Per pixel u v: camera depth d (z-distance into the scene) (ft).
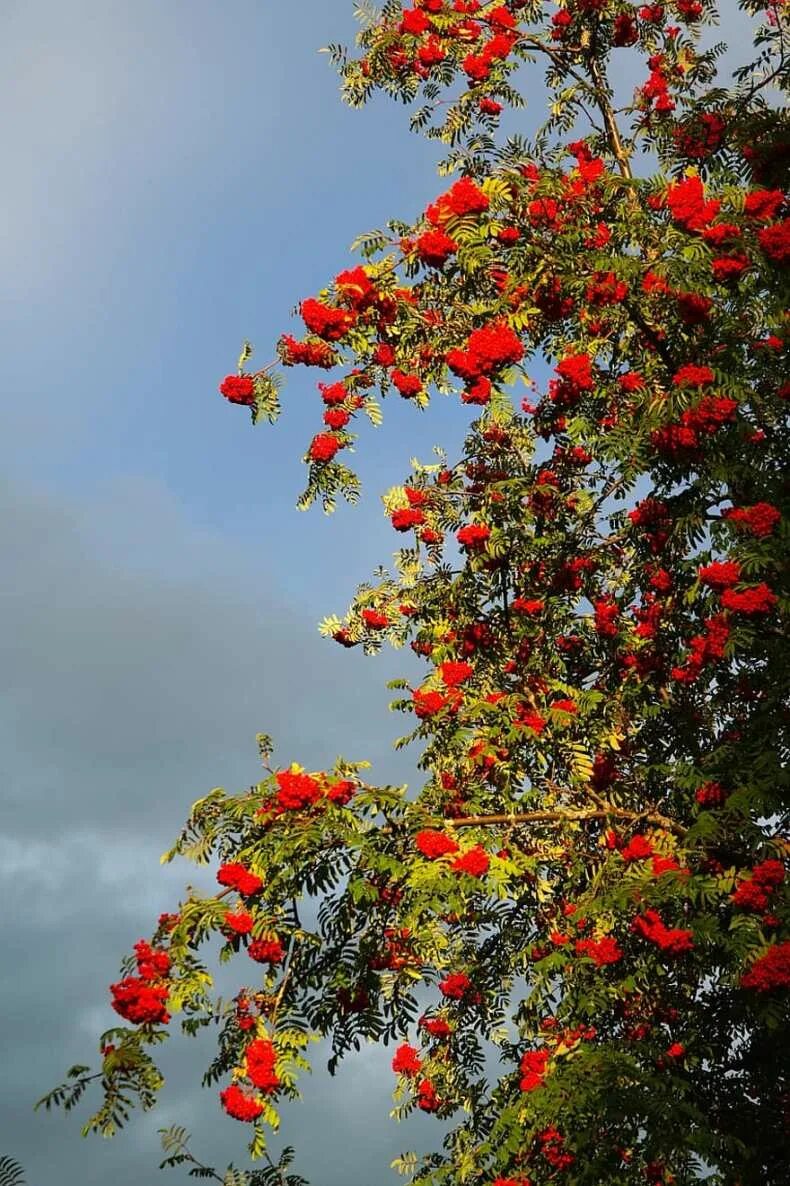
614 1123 29.14
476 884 27.32
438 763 34.53
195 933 26.99
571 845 32.58
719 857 30.25
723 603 28.86
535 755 33.35
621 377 34.30
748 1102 31.63
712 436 30.27
